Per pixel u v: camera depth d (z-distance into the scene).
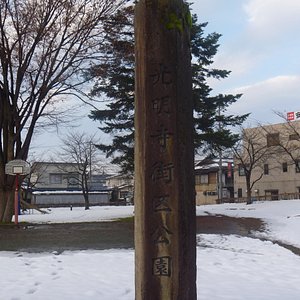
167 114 4.54
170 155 4.50
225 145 25.31
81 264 9.80
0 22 18.86
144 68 4.63
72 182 72.31
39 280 8.23
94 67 20.78
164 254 4.43
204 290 7.53
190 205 4.56
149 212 4.49
